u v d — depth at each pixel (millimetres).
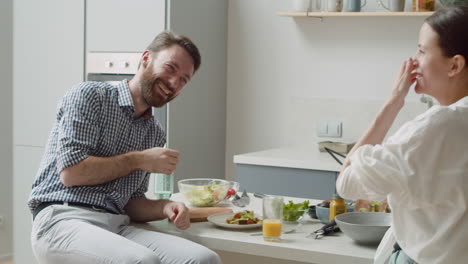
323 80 4133
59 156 2178
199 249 1984
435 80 1602
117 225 2254
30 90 4234
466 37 1529
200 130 4176
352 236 1880
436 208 1534
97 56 4016
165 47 2352
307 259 1852
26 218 4270
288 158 3490
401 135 1543
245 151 4414
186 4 3941
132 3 3900
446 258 1532
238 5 4363
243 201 2473
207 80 4215
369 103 3994
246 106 4387
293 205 2262
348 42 4043
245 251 1959
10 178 4770
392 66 3938
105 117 2293
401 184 1506
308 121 4188
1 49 4590
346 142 4059
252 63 4348
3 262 4617
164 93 2363
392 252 1706
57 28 4133
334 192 3318
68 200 2203
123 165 2203
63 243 2074
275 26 4258
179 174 3975
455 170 1475
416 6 3713
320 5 3971
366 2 3955
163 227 2264
